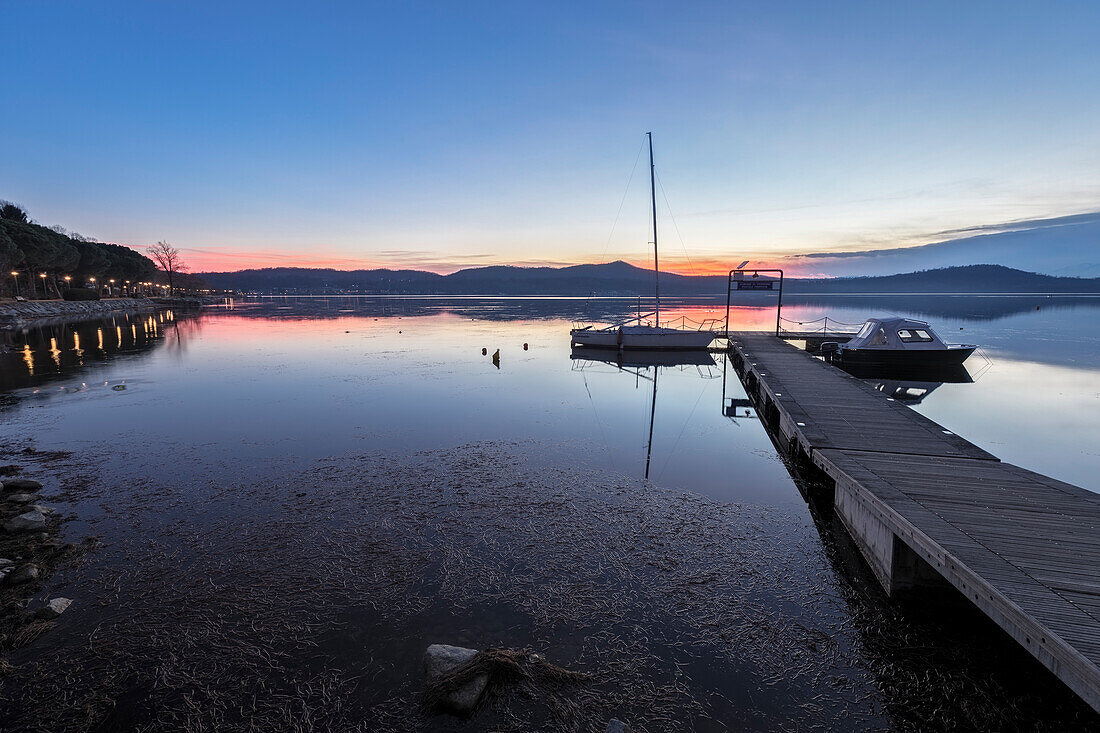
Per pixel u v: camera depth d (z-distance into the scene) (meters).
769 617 5.15
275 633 4.85
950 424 13.04
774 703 4.09
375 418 13.03
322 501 7.88
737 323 49.41
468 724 3.85
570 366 22.75
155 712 3.96
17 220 66.25
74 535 6.73
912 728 3.86
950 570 4.56
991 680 4.31
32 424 12.28
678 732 3.81
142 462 9.60
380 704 4.03
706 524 7.23
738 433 12.30
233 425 12.27
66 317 56.62
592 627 4.98
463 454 10.20
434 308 83.44
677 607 5.30
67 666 4.41
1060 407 14.92
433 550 6.41
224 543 6.55
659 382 19.42
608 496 8.20
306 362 22.86
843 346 21.78
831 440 8.76
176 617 5.07
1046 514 5.50
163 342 31.33
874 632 4.94
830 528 7.14
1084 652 3.32
